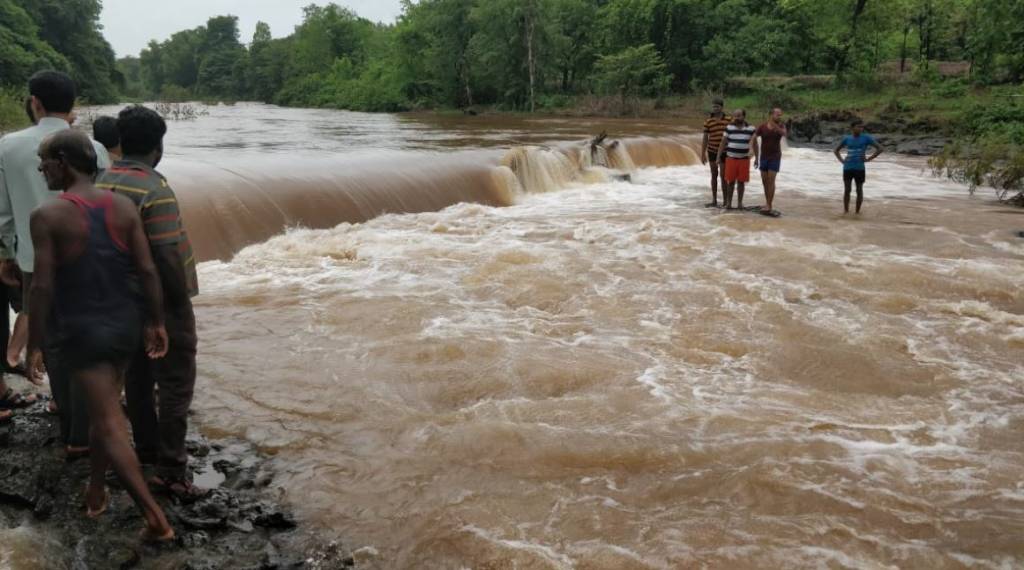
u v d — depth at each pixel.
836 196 15.19
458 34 57.34
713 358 6.20
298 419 4.95
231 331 6.59
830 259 9.52
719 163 13.33
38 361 3.49
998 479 4.29
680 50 51.38
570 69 56.78
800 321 7.17
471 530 3.72
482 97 59.00
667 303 7.68
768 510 3.92
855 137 12.56
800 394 5.50
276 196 10.79
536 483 4.18
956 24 48.09
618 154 18.62
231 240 9.73
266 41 113.81
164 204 3.58
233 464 4.34
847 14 44.81
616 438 4.69
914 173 19.53
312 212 11.02
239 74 115.38
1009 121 27.83
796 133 30.70
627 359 6.11
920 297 8.03
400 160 13.70
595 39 55.47
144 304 3.46
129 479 3.38
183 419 3.90
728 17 51.44
